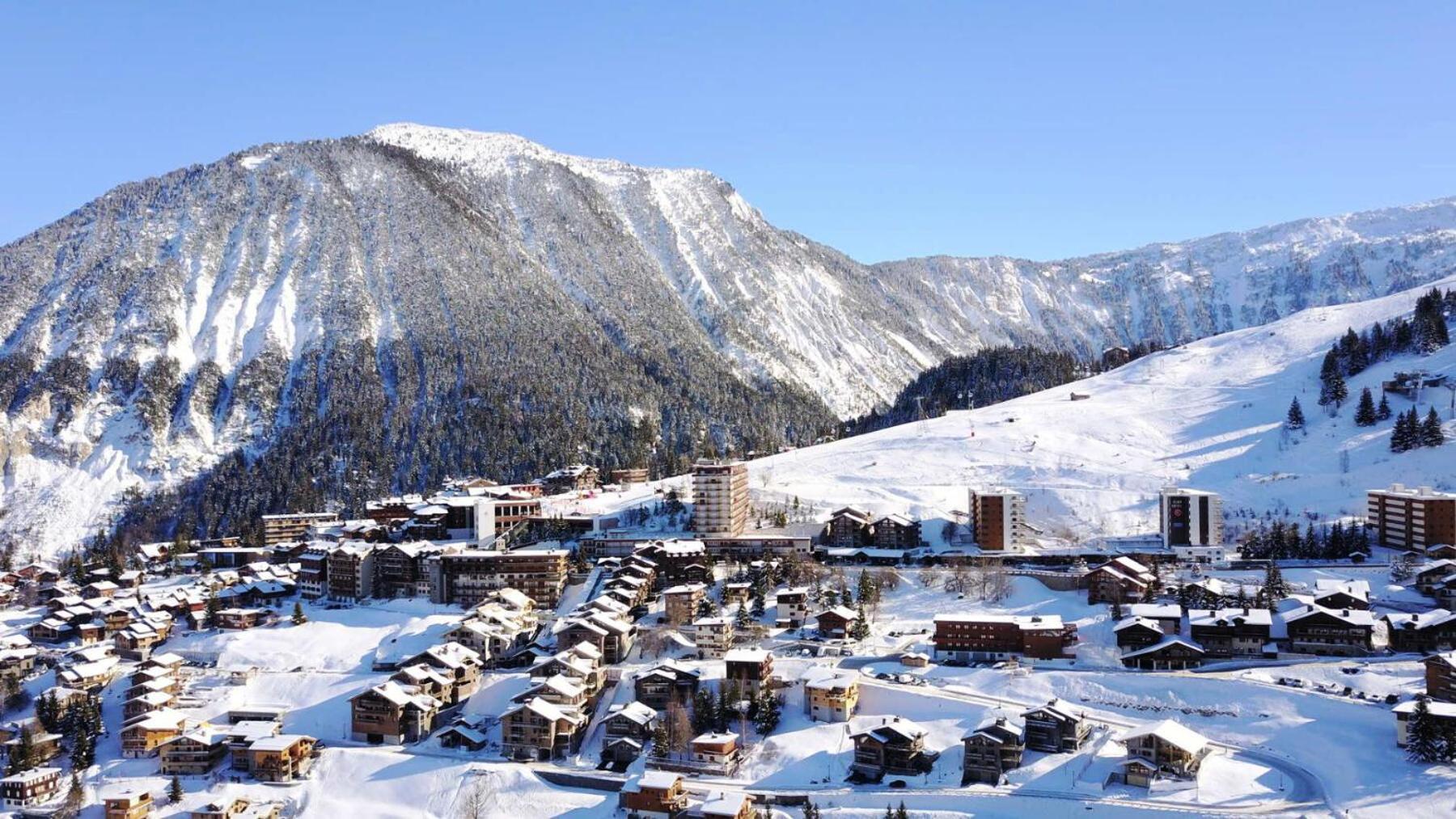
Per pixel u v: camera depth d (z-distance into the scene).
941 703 188.12
